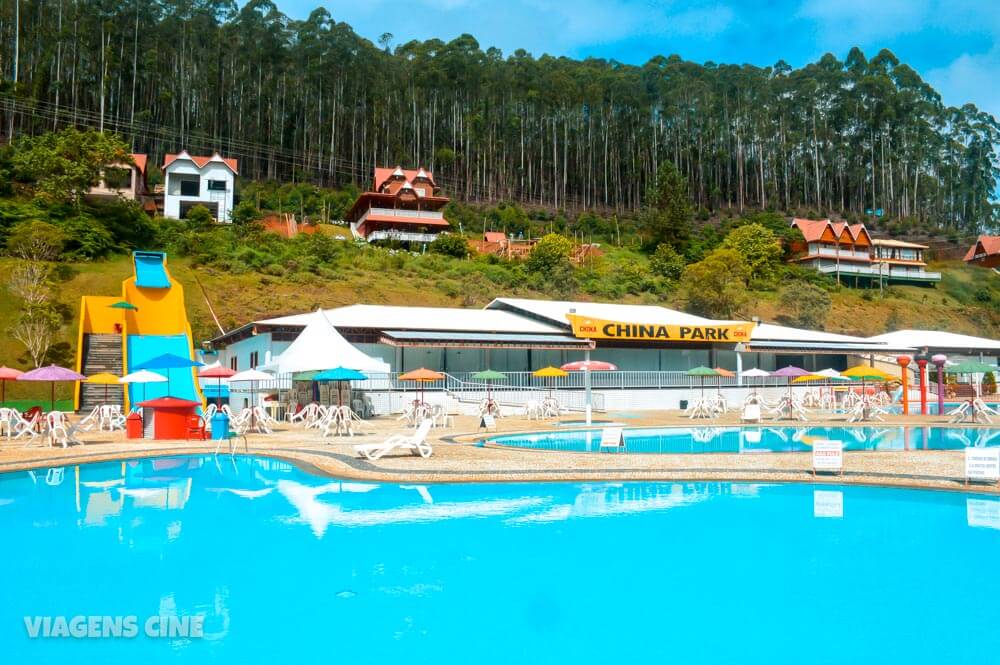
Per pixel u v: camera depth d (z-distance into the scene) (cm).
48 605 675
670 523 1005
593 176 14038
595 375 4150
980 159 16775
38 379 2431
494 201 12625
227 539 917
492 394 3769
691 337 4356
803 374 3616
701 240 10675
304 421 2905
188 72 11625
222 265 5962
